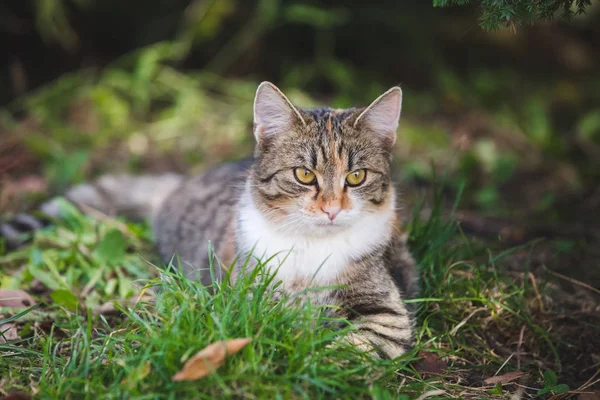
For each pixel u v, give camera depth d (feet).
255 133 12.61
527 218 19.43
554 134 25.50
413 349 11.53
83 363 10.09
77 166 20.26
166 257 16.31
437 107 27.68
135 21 27.71
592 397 10.96
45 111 23.82
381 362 10.37
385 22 27.86
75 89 25.21
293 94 25.84
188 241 15.64
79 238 15.93
